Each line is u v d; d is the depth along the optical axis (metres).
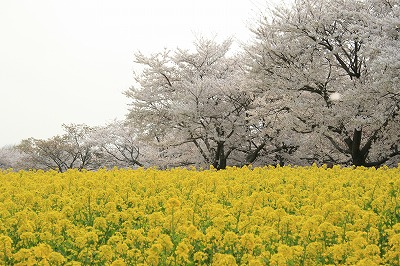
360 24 21.20
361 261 5.11
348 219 7.43
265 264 5.49
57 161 42.75
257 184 10.92
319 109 21.41
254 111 25.12
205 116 27.45
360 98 19.83
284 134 27.14
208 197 8.75
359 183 11.05
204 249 6.00
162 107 28.47
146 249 5.99
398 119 20.84
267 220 7.03
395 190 9.35
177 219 6.94
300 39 22.38
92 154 40.31
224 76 31.27
